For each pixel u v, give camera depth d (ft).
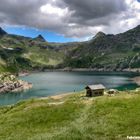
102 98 230.68
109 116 166.30
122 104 192.95
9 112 252.83
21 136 149.07
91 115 179.93
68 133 108.78
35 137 118.52
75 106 212.64
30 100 305.12
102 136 116.06
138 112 165.89
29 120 197.98
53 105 227.81
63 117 191.52
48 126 174.50
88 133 118.21
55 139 102.89
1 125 199.31
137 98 205.36
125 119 153.17
